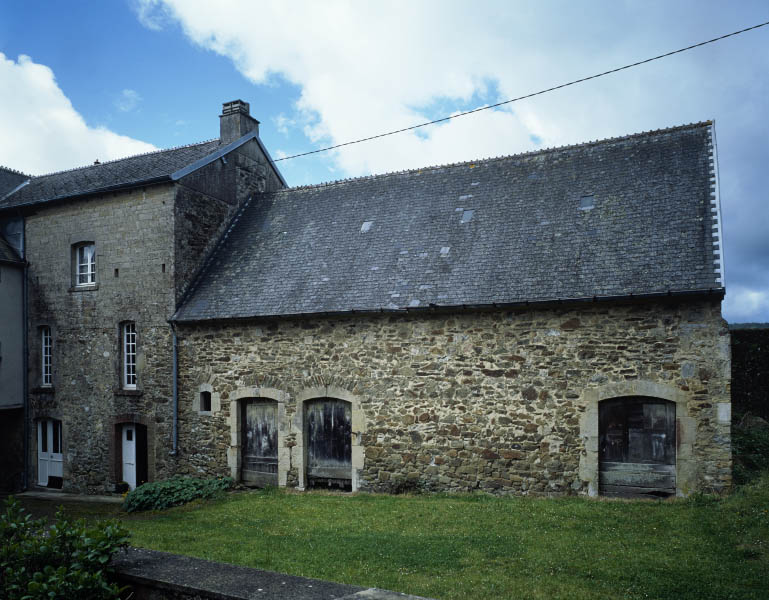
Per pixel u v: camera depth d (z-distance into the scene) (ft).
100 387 44.65
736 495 26.68
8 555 13.23
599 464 30.25
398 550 22.36
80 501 41.86
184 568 13.53
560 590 17.95
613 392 29.66
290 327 37.40
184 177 43.11
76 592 12.28
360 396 35.14
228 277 42.22
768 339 43.04
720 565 19.75
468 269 34.24
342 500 32.48
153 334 42.39
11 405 47.75
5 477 49.26
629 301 29.19
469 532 24.64
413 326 34.01
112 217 44.88
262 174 52.08
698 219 31.04
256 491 37.09
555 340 30.89
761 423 40.37
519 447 31.35
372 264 37.63
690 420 28.32
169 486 36.60
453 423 32.83
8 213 50.16
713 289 27.45
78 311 46.11
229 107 49.75
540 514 26.84
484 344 32.35
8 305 48.11
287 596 11.69
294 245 42.37
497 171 40.91
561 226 34.45
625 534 23.50
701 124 36.29
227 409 39.27
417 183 43.09
